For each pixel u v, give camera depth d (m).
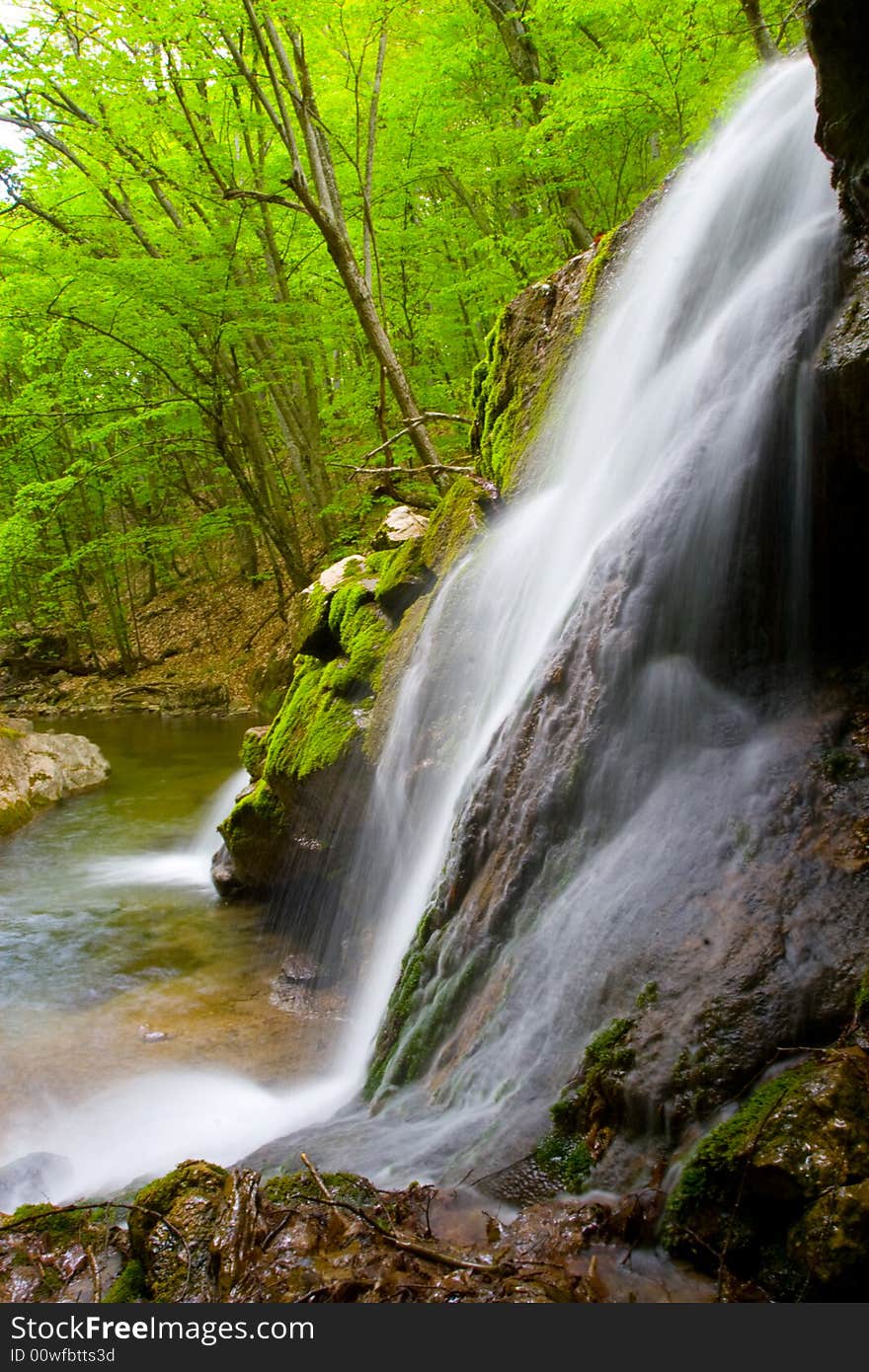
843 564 2.94
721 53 7.86
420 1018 3.35
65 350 14.05
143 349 12.95
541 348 5.95
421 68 10.62
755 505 3.04
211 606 20.81
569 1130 2.33
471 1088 2.79
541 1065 2.57
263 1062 3.98
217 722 14.99
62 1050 4.13
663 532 3.25
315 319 13.06
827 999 2.11
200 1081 3.81
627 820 2.98
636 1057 2.26
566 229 10.66
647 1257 1.95
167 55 10.67
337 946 5.15
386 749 5.03
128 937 5.68
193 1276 2.03
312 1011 4.52
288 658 13.80
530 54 10.44
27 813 9.04
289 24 9.26
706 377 3.51
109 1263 2.26
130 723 15.70
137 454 16.62
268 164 12.50
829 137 2.88
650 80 8.07
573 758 3.24
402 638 5.48
